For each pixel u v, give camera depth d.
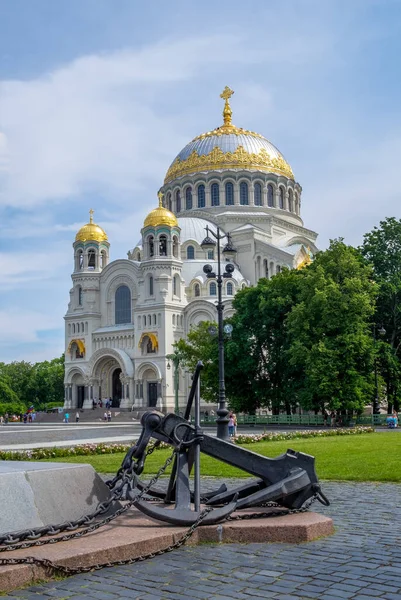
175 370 85.69
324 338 58.53
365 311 58.91
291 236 108.00
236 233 101.44
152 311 92.81
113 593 8.14
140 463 11.36
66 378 102.12
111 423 81.19
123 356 94.38
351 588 8.13
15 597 8.05
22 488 10.11
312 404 61.62
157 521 11.23
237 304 69.94
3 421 104.62
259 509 12.01
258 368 68.94
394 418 57.59
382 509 13.62
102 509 10.26
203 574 8.89
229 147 107.62
